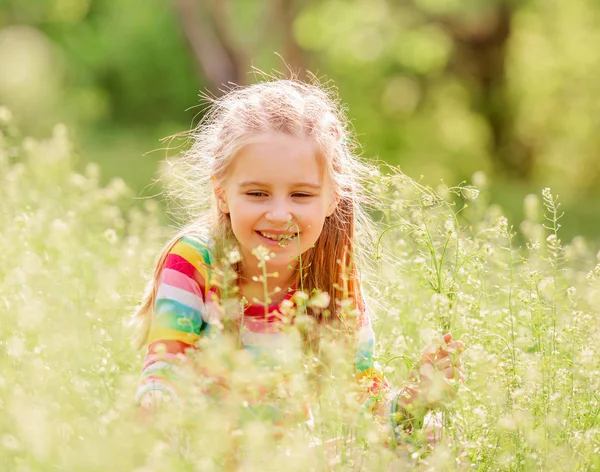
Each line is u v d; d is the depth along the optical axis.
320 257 4.16
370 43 26.33
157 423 2.86
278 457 2.86
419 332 4.66
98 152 27.53
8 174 6.37
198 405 2.88
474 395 3.55
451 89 30.34
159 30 37.00
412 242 5.18
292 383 3.15
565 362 3.82
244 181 3.81
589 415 3.62
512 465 3.39
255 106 3.90
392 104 30.11
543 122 29.58
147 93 38.22
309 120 3.90
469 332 3.98
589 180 28.42
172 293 3.88
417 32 26.80
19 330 3.71
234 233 3.89
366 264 4.62
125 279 4.92
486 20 27.59
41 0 35.25
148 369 3.54
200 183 4.57
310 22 24.66
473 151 30.47
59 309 3.81
